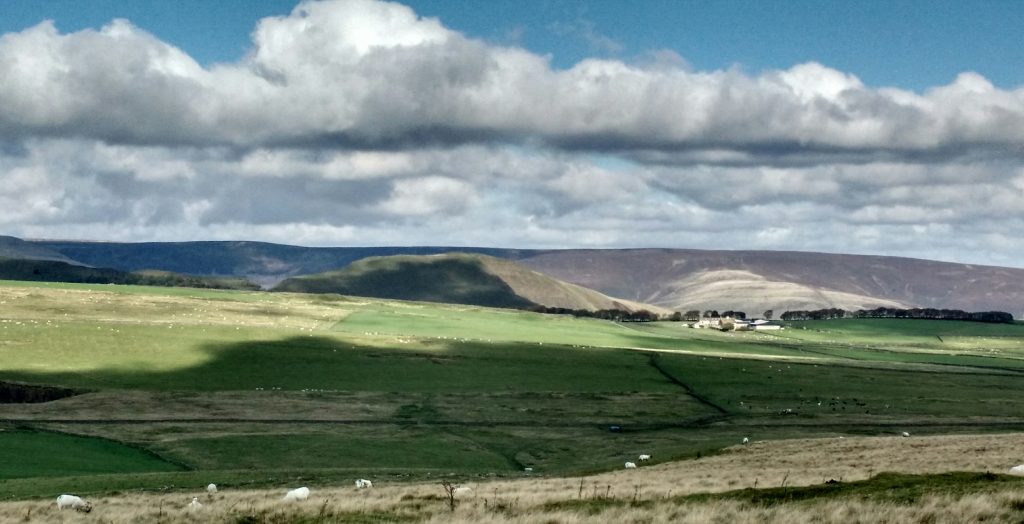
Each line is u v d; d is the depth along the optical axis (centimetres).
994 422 15150
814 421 14912
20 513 3962
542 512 3434
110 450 9931
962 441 6681
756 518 3030
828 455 6394
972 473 3938
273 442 11094
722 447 7962
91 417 12750
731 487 4344
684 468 6500
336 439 11500
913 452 6022
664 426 14075
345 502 3969
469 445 11619
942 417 15700
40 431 11069
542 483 5475
